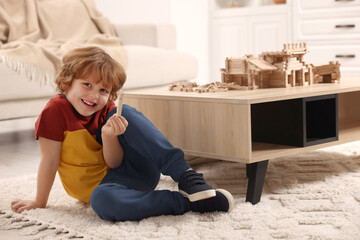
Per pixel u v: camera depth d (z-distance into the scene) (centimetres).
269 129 153
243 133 129
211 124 139
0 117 229
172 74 310
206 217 118
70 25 313
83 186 134
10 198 144
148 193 119
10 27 279
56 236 111
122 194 118
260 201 133
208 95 145
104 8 369
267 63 169
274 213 120
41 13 303
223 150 136
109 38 308
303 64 173
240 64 167
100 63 125
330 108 157
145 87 297
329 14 383
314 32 393
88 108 128
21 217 124
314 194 138
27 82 236
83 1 330
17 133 297
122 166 133
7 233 115
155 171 137
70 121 130
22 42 252
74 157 132
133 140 125
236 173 170
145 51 296
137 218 118
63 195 147
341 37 379
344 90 157
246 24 434
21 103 237
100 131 135
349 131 176
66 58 130
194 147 146
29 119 363
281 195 138
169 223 114
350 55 375
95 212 124
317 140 150
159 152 122
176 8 423
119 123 120
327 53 387
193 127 145
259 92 149
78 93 127
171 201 119
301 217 117
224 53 454
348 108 215
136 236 106
